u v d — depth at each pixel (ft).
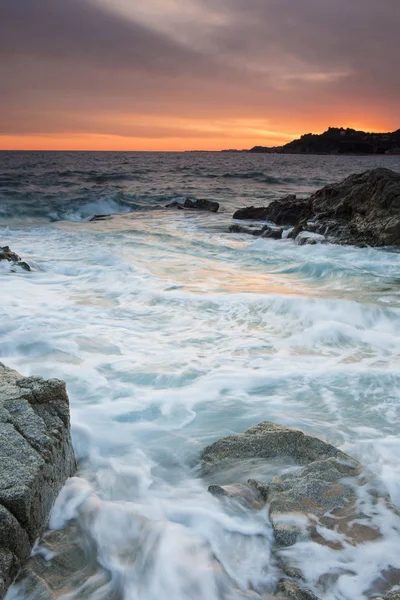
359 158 609.01
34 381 13.70
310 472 12.91
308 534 10.85
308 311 28.32
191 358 21.97
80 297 31.86
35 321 25.99
